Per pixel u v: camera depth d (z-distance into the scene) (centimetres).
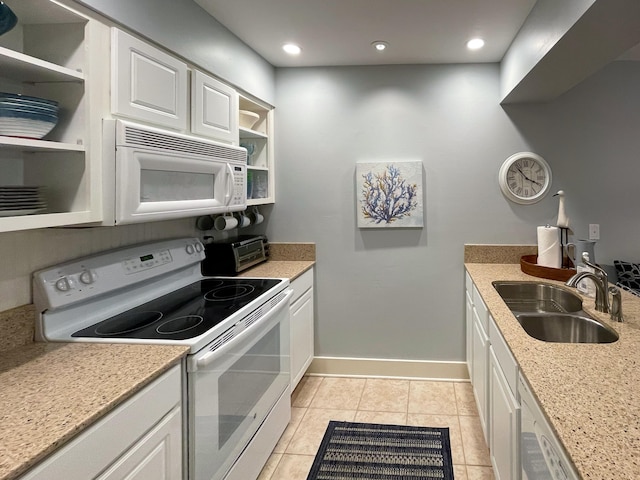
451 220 306
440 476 203
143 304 190
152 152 155
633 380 111
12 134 117
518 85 244
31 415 95
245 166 239
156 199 163
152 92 162
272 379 215
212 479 151
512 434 143
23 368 121
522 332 153
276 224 324
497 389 175
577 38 168
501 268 284
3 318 133
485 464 211
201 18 206
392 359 319
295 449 228
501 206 301
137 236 201
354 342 322
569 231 293
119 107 145
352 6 210
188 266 232
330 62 300
